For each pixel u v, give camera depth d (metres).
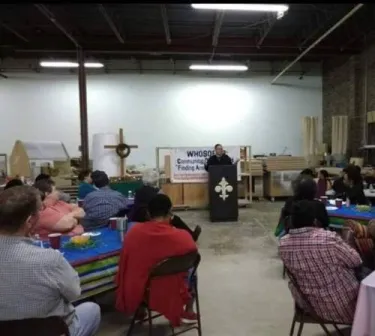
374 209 3.79
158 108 10.61
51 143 7.77
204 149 7.84
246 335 2.59
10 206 1.41
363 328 1.82
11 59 10.14
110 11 7.19
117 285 2.35
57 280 1.44
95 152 5.91
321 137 10.88
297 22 8.14
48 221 2.75
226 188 6.65
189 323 2.74
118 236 2.80
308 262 2.05
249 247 4.93
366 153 8.78
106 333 2.63
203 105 10.68
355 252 2.07
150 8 7.23
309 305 2.09
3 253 1.39
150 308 2.21
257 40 8.73
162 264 2.14
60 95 10.34
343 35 8.85
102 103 10.45
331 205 4.09
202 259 4.42
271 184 9.12
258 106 10.80
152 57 10.39
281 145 10.86
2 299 1.38
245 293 3.36
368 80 8.76
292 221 2.18
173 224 2.81
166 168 7.98
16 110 10.25
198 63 10.58
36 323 1.33
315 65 10.79
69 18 7.57
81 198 4.43
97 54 9.95
